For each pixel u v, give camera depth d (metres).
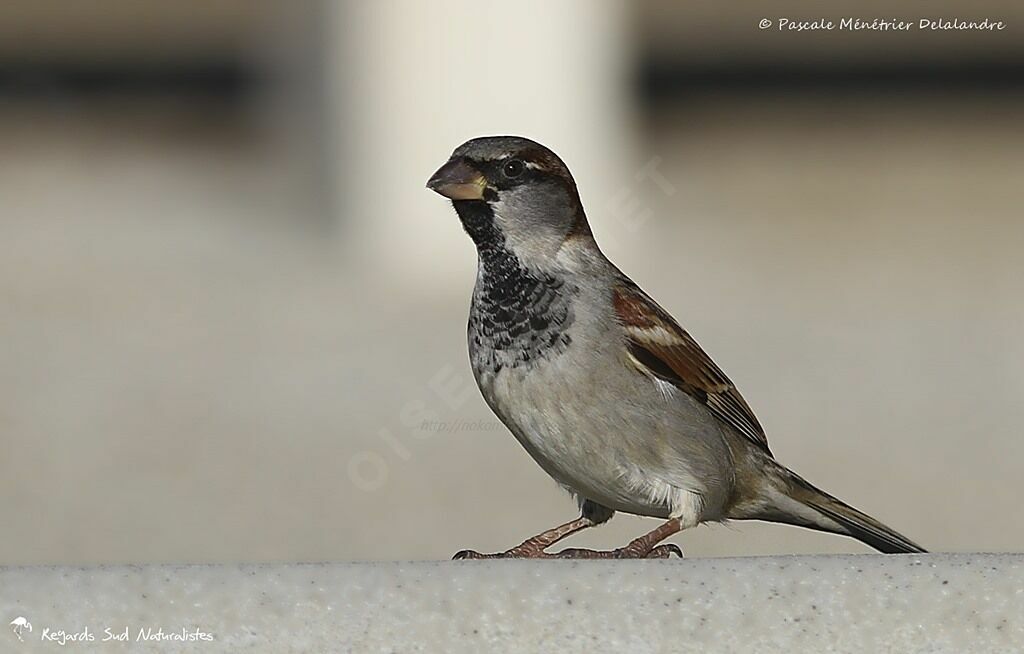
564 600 4.14
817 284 17.33
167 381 13.98
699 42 28.73
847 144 25.64
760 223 20.48
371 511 10.39
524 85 18.48
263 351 14.91
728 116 27.91
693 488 5.78
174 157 26.20
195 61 31.14
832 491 10.92
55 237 20.20
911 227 20.25
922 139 25.88
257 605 4.13
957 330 15.39
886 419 12.62
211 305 16.89
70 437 12.18
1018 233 19.81
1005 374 13.91
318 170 20.30
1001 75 28.98
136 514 10.60
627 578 4.18
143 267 18.69
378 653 4.11
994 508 10.46
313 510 10.56
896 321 15.70
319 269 18.77
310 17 20.23
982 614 4.09
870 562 4.18
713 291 17.00
